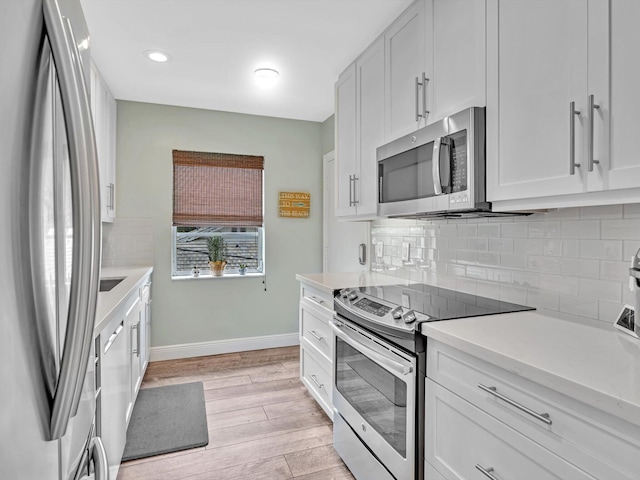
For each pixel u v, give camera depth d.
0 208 0.41
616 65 1.01
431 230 2.31
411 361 1.39
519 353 1.02
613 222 1.31
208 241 3.73
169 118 3.54
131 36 2.31
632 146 0.97
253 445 2.15
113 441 1.62
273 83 3.03
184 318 3.61
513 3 1.34
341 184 2.76
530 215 1.63
